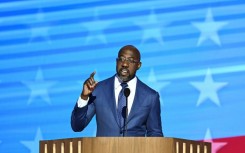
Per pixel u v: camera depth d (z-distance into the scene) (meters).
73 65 19.92
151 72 19.58
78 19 20.05
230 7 19.70
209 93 19.45
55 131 19.77
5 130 19.83
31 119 19.84
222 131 19.33
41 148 13.69
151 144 13.06
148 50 19.69
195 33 19.67
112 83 15.20
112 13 19.95
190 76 19.53
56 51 20.00
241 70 19.50
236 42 19.59
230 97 19.41
